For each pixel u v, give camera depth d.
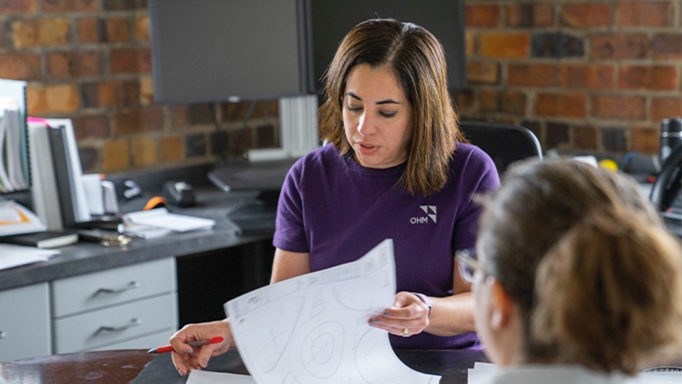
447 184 1.54
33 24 2.69
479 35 3.26
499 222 0.72
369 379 1.27
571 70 3.07
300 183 1.61
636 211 0.71
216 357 1.43
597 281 0.65
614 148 3.03
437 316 1.38
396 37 1.47
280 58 2.82
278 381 1.18
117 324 2.32
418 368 1.36
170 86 2.75
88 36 2.81
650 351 0.68
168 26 2.72
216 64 2.78
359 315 1.25
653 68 2.91
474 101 3.30
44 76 2.73
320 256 1.59
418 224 1.54
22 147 2.39
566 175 0.71
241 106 3.20
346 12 2.77
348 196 1.57
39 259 2.16
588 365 0.68
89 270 2.22
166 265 2.39
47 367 1.44
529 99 3.18
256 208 2.72
